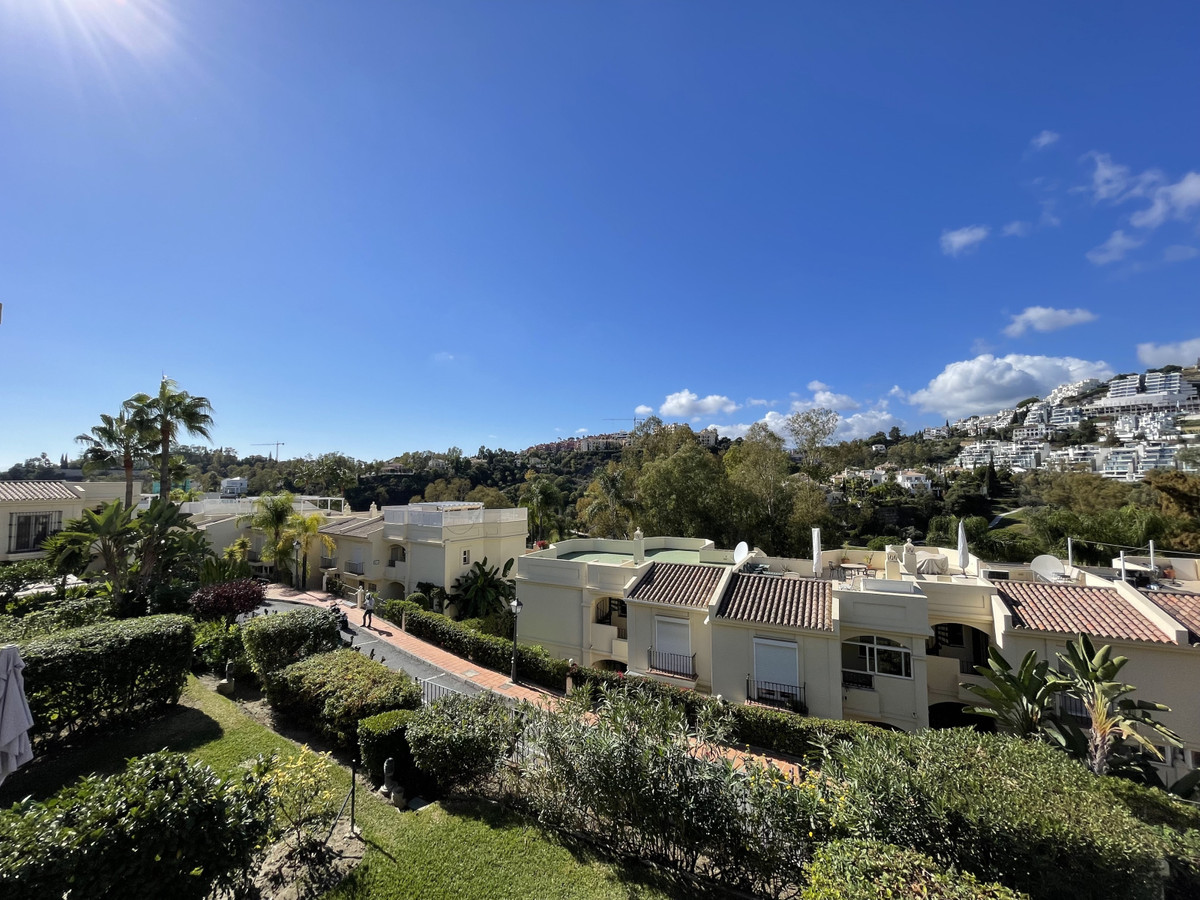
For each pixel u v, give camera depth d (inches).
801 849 244.5
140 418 1131.9
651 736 298.7
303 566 1349.7
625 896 257.4
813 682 598.2
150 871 195.2
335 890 253.9
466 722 353.4
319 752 401.1
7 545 1046.4
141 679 436.8
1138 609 538.0
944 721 626.5
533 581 861.2
